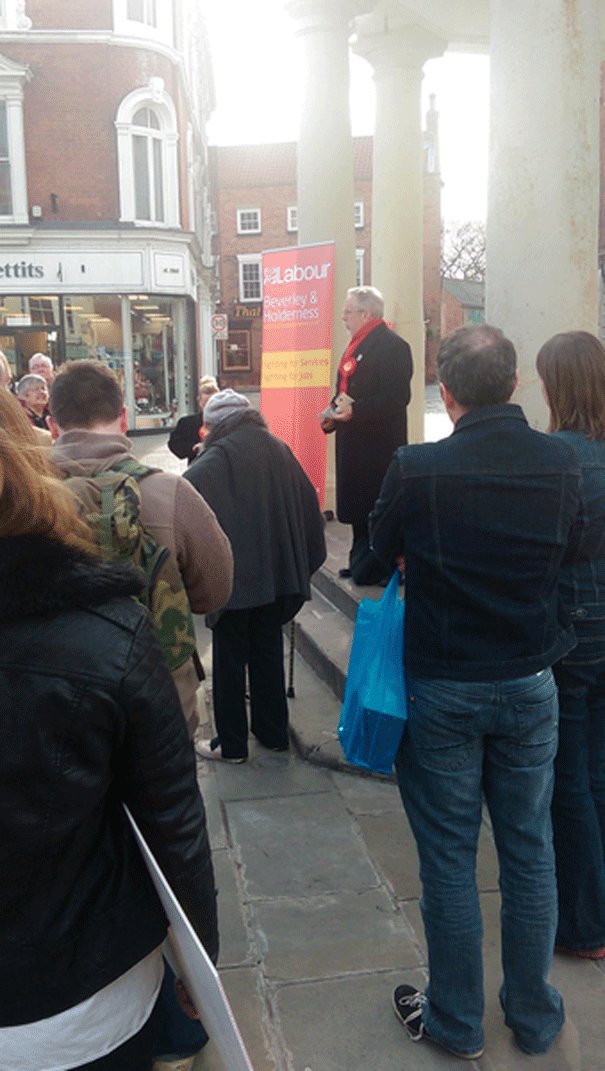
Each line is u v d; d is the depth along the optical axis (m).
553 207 3.65
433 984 2.18
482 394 2.00
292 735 4.11
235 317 42.47
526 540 1.96
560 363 2.32
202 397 6.71
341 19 6.59
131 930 1.26
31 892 1.16
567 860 2.49
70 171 18.67
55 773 1.12
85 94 18.41
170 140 19.45
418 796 2.12
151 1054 1.37
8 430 1.19
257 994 2.46
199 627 6.12
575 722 2.40
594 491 2.26
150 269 19.41
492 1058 2.18
